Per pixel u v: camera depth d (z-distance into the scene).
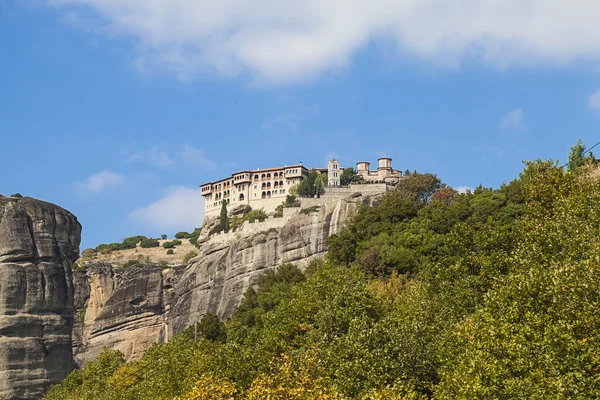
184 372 78.62
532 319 51.97
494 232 80.31
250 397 54.97
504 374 48.22
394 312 72.81
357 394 57.34
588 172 95.94
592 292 50.78
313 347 65.38
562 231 65.69
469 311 68.50
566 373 46.66
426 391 59.00
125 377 108.12
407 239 109.62
